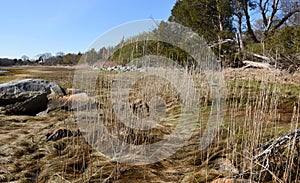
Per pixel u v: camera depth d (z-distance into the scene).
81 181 2.58
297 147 2.48
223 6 11.80
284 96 5.03
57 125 4.32
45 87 6.11
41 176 2.67
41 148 3.37
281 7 13.96
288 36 7.96
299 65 7.53
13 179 2.60
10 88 5.88
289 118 3.86
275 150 2.46
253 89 5.69
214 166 2.81
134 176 2.69
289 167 2.28
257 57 9.84
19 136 3.86
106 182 2.57
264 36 10.55
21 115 5.38
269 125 3.53
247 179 2.34
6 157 3.08
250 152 2.66
